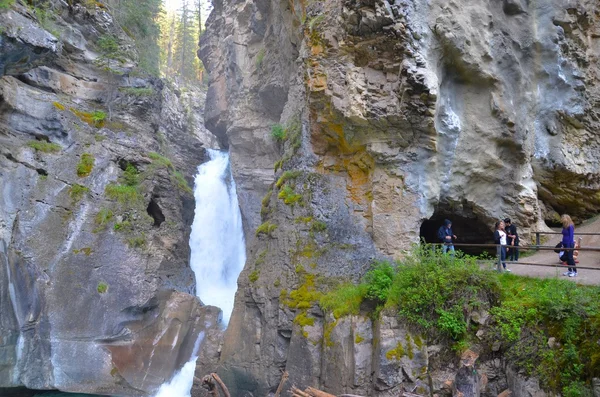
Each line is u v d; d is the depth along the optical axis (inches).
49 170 788.6
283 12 896.3
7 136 771.4
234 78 1322.6
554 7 685.9
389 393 483.8
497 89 644.7
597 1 737.0
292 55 925.2
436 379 476.1
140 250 807.7
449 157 628.4
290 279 604.4
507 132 649.0
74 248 753.6
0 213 708.7
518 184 671.8
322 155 673.6
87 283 740.7
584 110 717.9
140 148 939.3
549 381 421.1
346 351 522.0
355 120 612.7
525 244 677.9
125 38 1087.6
